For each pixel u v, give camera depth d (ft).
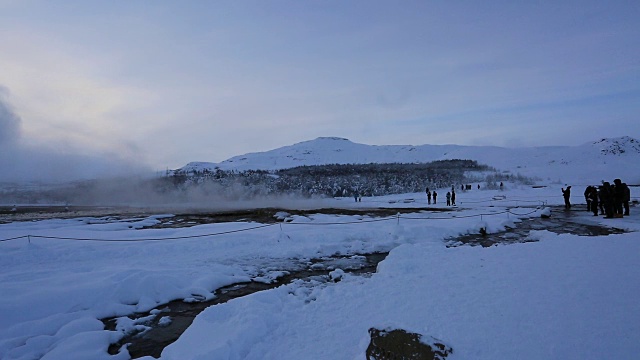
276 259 37.76
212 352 15.67
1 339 19.89
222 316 20.59
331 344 15.96
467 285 20.97
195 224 66.28
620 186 57.26
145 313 24.22
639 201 85.15
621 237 31.60
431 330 14.87
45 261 36.50
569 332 13.57
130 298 25.55
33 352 18.81
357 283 25.86
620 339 12.79
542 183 216.33
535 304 16.58
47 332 21.17
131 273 28.66
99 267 33.19
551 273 21.45
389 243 43.34
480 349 12.88
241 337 17.08
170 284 27.30
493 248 32.01
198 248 41.68
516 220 60.80
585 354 12.03
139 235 49.06
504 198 118.73
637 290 17.33
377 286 23.45
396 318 17.20
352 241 45.09
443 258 29.66
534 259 25.70
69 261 36.60
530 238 45.37
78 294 24.81
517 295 18.08
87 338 19.47
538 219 62.59
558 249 28.50
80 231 53.83
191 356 15.80
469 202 111.65
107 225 61.98
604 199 57.72
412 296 20.30
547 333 13.65
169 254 39.52
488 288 19.84
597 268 21.67
